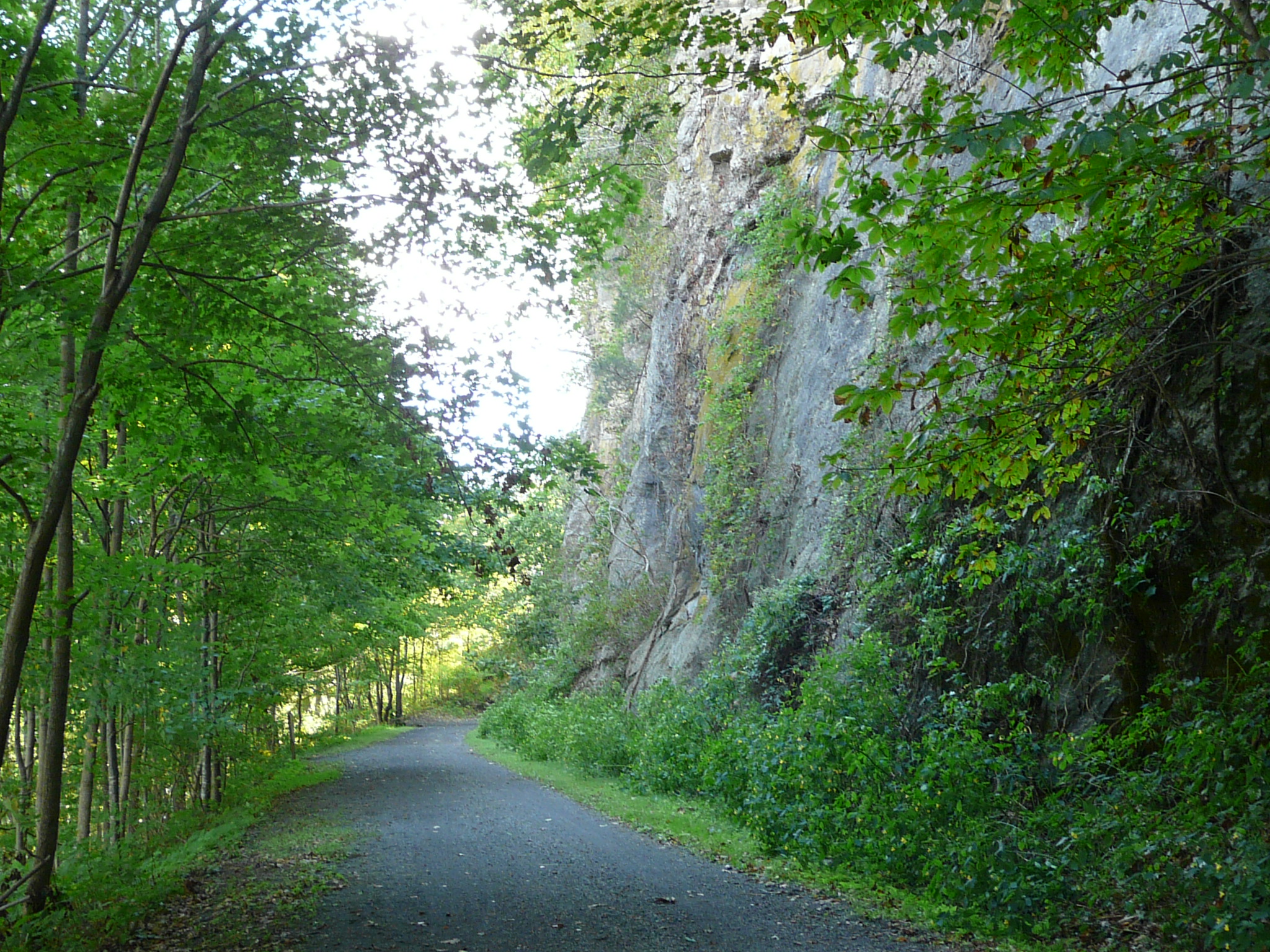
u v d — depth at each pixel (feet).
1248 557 25.63
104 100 28.48
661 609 86.12
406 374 30.55
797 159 74.54
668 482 90.22
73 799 47.62
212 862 33.63
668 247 98.43
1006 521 35.60
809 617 51.85
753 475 68.39
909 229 19.75
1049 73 21.34
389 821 42.70
